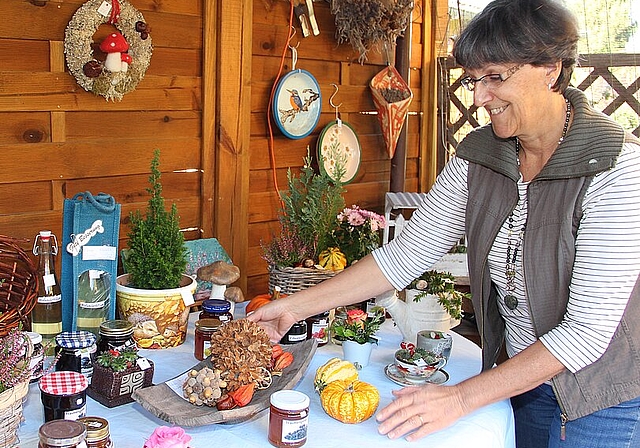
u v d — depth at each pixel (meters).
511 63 1.36
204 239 2.33
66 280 1.81
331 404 1.49
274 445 1.37
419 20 3.21
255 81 2.59
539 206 1.48
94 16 2.05
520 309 1.59
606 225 1.37
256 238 2.68
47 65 2.04
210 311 1.85
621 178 1.37
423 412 1.41
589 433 1.49
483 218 1.60
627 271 1.35
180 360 1.79
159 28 2.27
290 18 2.63
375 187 3.11
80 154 2.14
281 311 1.77
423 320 1.93
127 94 2.21
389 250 1.77
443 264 2.85
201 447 1.36
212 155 2.46
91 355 1.57
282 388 1.55
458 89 3.49
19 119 2.01
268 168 2.68
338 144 2.85
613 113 3.34
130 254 1.92
